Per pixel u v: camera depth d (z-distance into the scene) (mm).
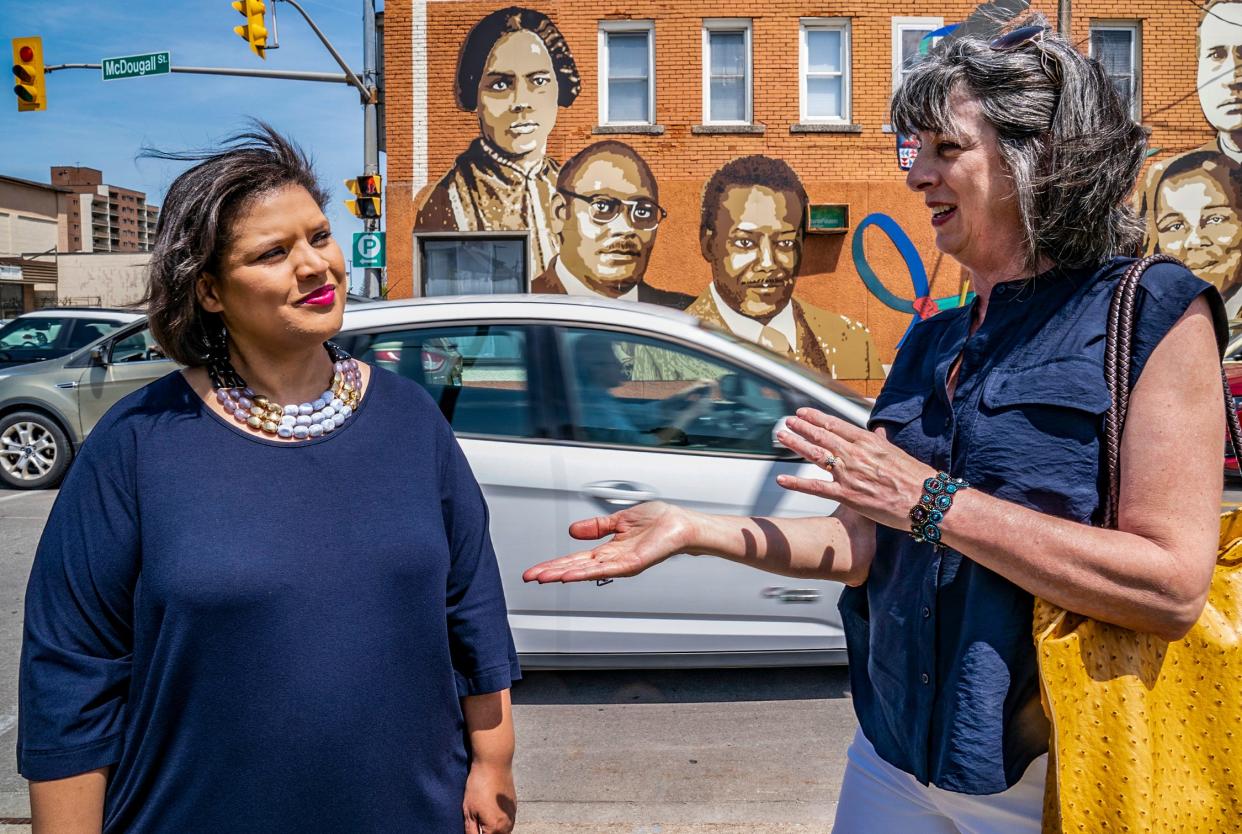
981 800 1362
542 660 3707
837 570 1581
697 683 4141
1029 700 1307
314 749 1303
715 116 15039
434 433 1536
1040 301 1365
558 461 3619
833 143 14805
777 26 14758
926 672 1394
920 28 14734
